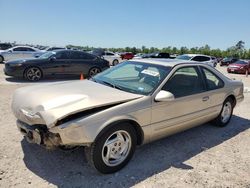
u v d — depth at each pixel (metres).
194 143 4.92
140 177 3.64
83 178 3.53
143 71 4.59
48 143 3.43
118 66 5.13
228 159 4.36
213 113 5.33
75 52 12.88
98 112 3.44
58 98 3.59
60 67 12.30
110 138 3.62
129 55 40.03
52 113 3.27
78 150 4.26
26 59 11.83
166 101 4.12
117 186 3.40
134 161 4.07
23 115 3.61
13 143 4.43
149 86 4.18
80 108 3.32
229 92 5.68
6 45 30.89
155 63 4.75
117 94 3.88
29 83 11.02
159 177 3.67
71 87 4.15
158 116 4.08
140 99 3.86
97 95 3.73
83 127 3.27
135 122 3.79
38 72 11.84
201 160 4.26
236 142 5.10
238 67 25.19
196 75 4.93
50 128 3.26
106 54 30.78
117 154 3.72
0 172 3.54
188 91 4.64
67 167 3.77
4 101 7.26
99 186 3.38
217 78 5.47
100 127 3.39
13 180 3.39
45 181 3.42
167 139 5.01
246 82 16.66
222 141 5.11
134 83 4.34
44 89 4.05
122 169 3.80
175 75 4.47
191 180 3.64
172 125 4.38
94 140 3.36
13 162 3.82
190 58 23.33
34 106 3.54
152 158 4.21
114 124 3.53
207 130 5.65
